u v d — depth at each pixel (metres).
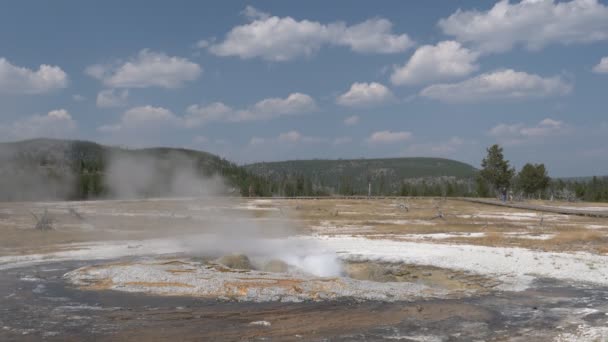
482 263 24.16
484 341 13.45
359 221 49.69
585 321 15.23
